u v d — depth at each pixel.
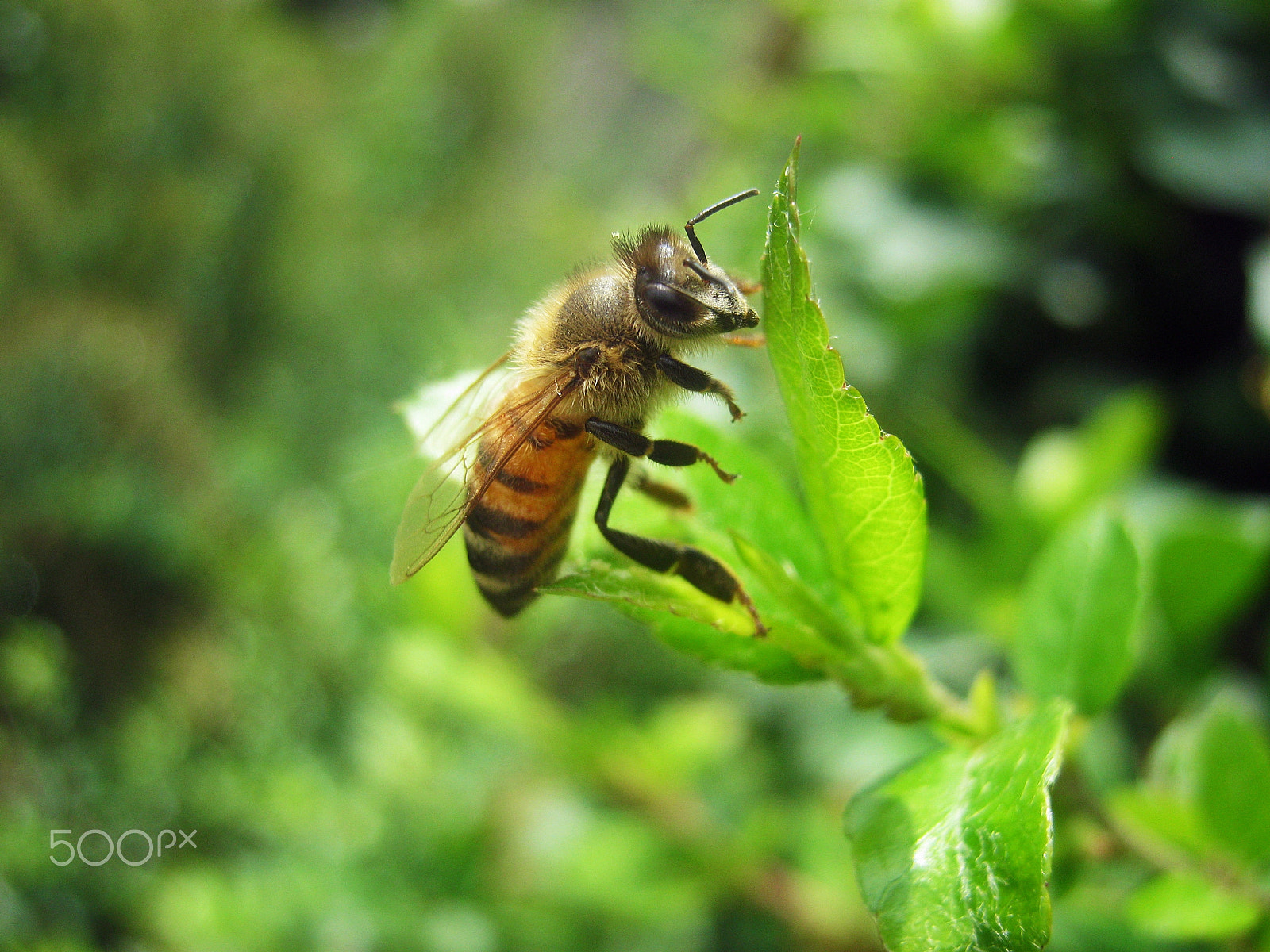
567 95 0.25
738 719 0.08
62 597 0.16
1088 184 0.07
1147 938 0.05
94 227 0.19
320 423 0.18
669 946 0.07
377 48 0.28
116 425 0.18
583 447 0.05
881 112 0.08
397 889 0.08
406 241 0.22
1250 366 0.07
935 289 0.07
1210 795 0.05
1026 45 0.07
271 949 0.08
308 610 0.13
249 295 0.20
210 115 0.21
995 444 0.07
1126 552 0.05
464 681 0.07
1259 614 0.07
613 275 0.06
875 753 0.07
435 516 0.05
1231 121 0.07
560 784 0.08
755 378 0.08
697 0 0.15
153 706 0.13
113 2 0.21
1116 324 0.07
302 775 0.09
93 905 0.11
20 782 0.12
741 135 0.09
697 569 0.05
